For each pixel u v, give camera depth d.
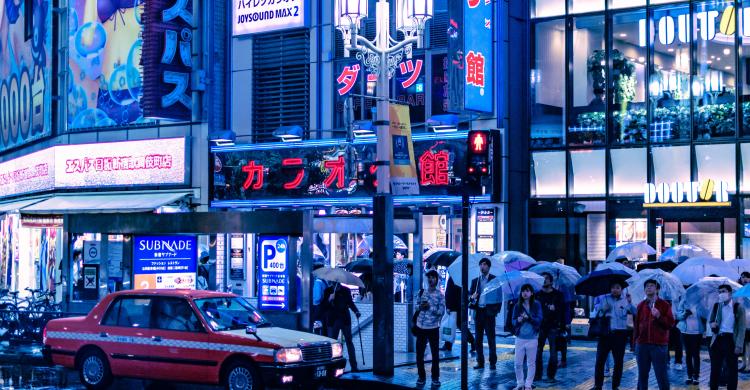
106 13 35.94
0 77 45.88
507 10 29.83
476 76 28.55
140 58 34.75
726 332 16.47
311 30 32.44
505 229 29.31
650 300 15.62
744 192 27.81
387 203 18.86
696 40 28.52
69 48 37.25
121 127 35.47
